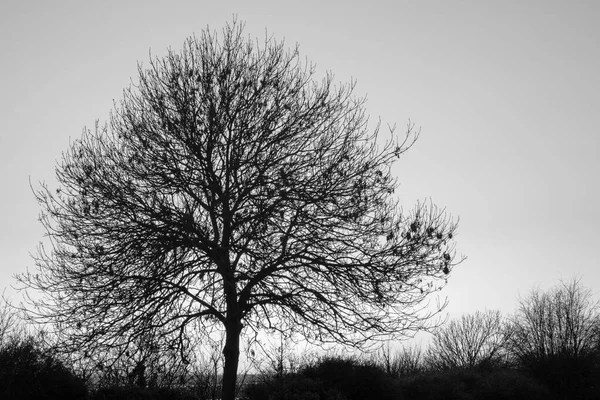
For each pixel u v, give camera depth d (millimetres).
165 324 19516
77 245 19375
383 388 23859
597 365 35562
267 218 19703
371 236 20203
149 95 21469
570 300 42156
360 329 20188
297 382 22297
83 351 19062
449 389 28156
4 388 18844
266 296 20406
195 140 20797
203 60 21844
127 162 20328
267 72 21844
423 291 20047
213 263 20062
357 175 20500
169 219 19578
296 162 20672
